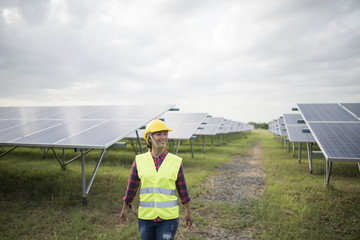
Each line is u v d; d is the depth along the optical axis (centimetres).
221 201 661
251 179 940
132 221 521
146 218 255
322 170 1046
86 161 1275
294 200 647
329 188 752
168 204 257
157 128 262
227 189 789
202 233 473
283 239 425
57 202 610
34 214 549
